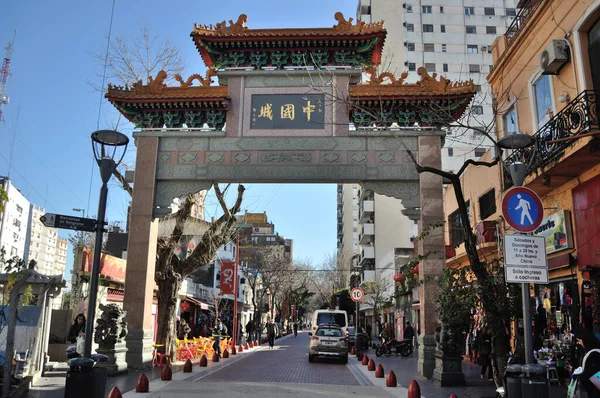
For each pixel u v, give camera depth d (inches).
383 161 670.5
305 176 672.4
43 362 548.1
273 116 692.7
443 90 657.0
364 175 667.4
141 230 668.7
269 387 511.8
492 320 395.5
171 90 690.8
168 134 693.9
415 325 1299.2
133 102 688.4
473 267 406.3
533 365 273.1
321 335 893.8
